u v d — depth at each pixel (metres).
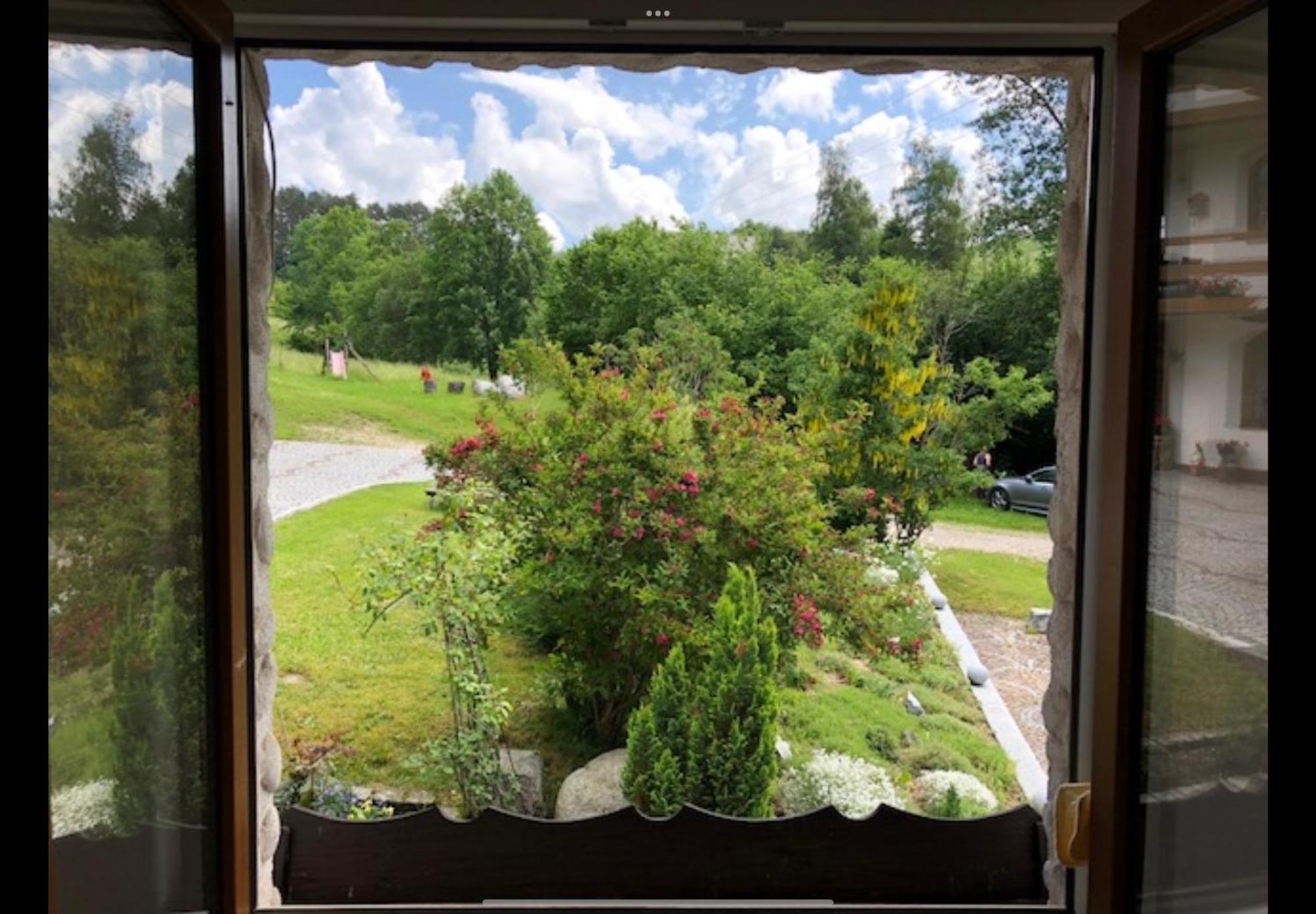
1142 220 1.40
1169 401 1.40
